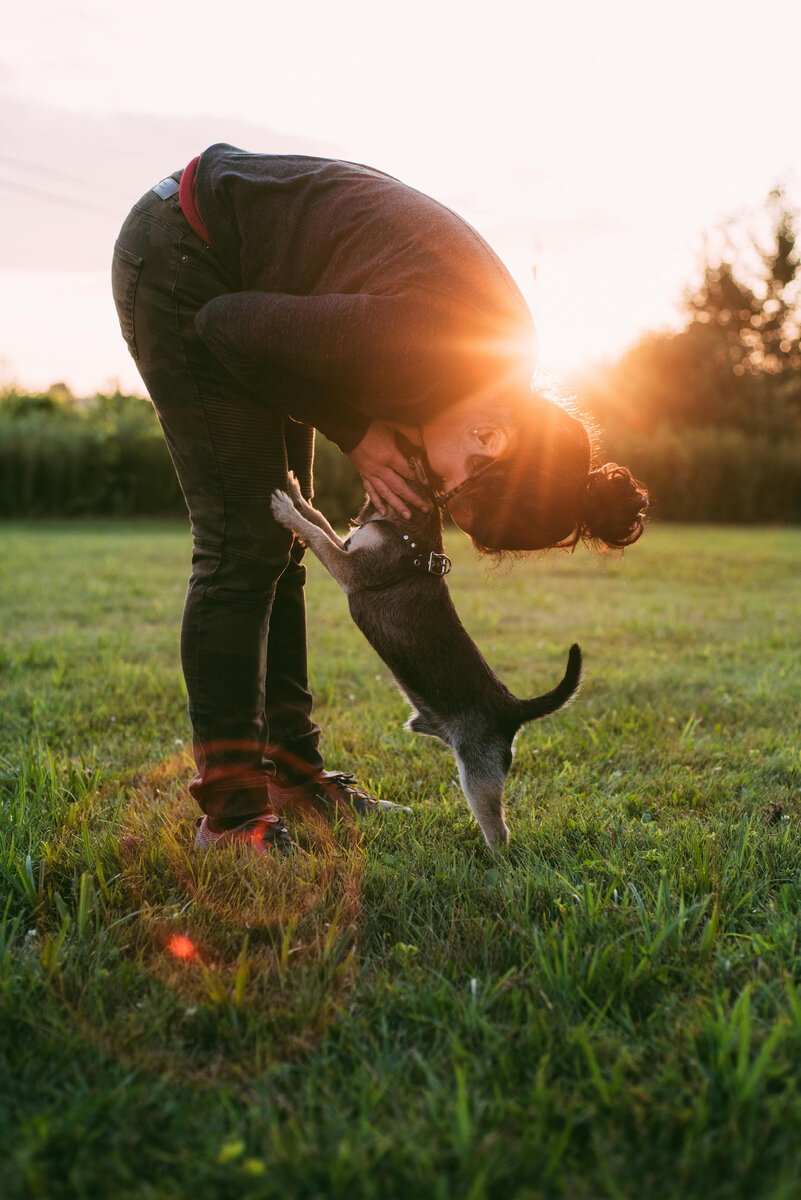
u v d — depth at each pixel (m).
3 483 18.16
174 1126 1.39
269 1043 1.59
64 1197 1.26
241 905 2.08
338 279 2.05
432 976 1.81
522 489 2.15
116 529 16.08
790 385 33.28
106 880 2.20
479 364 2.01
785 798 2.94
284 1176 1.27
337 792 2.76
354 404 2.21
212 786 2.40
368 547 2.52
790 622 7.12
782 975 1.76
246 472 2.32
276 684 2.74
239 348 2.03
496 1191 1.27
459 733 2.61
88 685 4.39
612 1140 1.34
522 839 2.54
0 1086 1.47
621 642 6.16
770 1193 1.25
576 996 1.71
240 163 2.18
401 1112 1.42
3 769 2.99
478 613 7.32
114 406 20.69
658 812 2.82
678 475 21.95
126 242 2.22
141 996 1.74
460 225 2.09
